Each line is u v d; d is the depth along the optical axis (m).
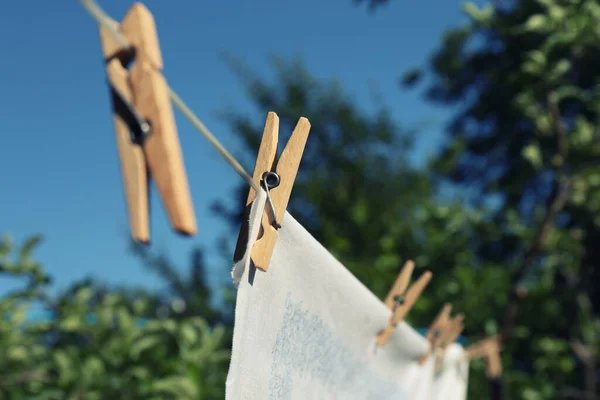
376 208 8.68
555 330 6.98
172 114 0.85
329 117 10.61
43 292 3.94
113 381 4.02
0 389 3.80
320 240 8.72
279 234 1.30
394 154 9.86
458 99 9.45
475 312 6.58
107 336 4.26
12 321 3.89
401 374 1.91
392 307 1.76
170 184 0.82
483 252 7.36
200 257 9.55
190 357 4.32
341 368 1.58
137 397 4.05
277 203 1.19
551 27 5.95
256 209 1.15
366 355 1.68
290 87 11.44
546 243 6.74
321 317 1.46
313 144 10.41
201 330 4.55
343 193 9.00
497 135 9.01
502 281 6.80
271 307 1.29
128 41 0.87
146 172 0.85
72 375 3.93
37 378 3.82
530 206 8.25
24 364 3.96
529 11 6.23
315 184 9.23
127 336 4.20
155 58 0.85
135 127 0.86
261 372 1.27
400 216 8.52
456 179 9.83
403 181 9.29
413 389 1.98
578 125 6.57
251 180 1.12
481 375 5.96
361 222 8.23
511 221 7.14
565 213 7.25
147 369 4.28
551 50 5.96
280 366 1.33
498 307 6.84
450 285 6.54
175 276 9.33
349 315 1.56
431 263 6.86
